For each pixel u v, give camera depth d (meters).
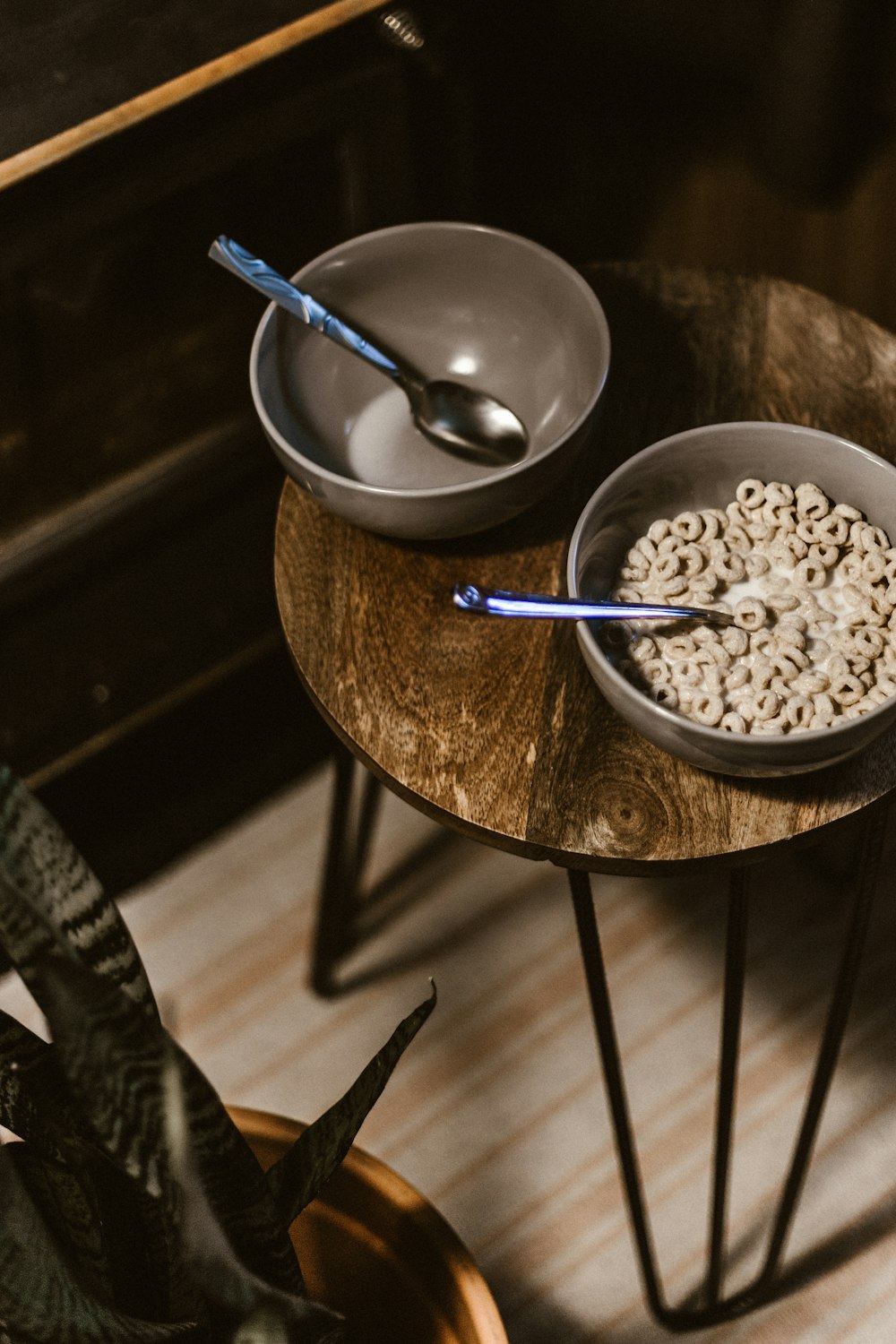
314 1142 1.01
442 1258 1.08
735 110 1.78
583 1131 1.44
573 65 1.79
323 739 1.64
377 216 1.46
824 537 1.14
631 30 1.72
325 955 1.48
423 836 1.58
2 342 1.39
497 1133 1.44
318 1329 0.96
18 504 1.44
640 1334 1.37
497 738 1.13
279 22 1.31
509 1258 1.40
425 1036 1.49
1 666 1.51
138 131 1.30
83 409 1.46
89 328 1.43
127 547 1.55
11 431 1.44
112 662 1.54
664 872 1.09
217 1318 1.01
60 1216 1.02
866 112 1.63
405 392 1.23
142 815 1.59
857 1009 1.48
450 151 1.48
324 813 1.60
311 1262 1.12
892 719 1.06
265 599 1.59
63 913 0.96
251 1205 0.97
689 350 1.25
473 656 1.15
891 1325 1.36
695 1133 1.44
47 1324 0.95
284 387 1.21
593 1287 1.39
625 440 1.22
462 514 1.14
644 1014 1.49
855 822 1.11
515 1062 1.47
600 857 1.09
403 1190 1.09
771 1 1.59
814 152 1.67
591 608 1.11
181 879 1.57
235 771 1.62
